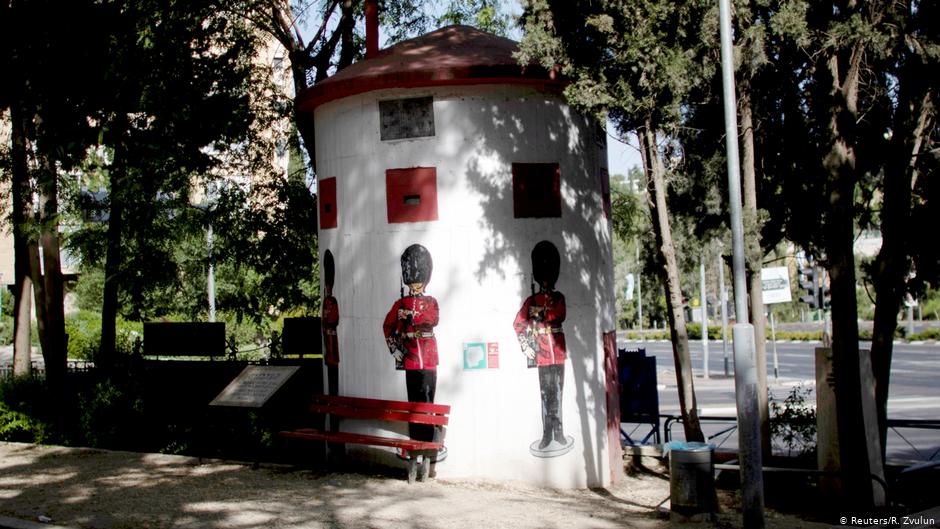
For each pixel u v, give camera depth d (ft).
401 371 40.47
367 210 41.52
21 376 53.42
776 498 39.29
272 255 58.18
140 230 53.67
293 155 63.21
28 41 47.91
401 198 40.78
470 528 29.68
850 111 37.11
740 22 34.86
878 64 38.86
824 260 47.26
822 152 38.19
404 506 33.19
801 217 45.50
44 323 52.75
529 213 40.75
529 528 29.86
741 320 31.09
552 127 41.42
